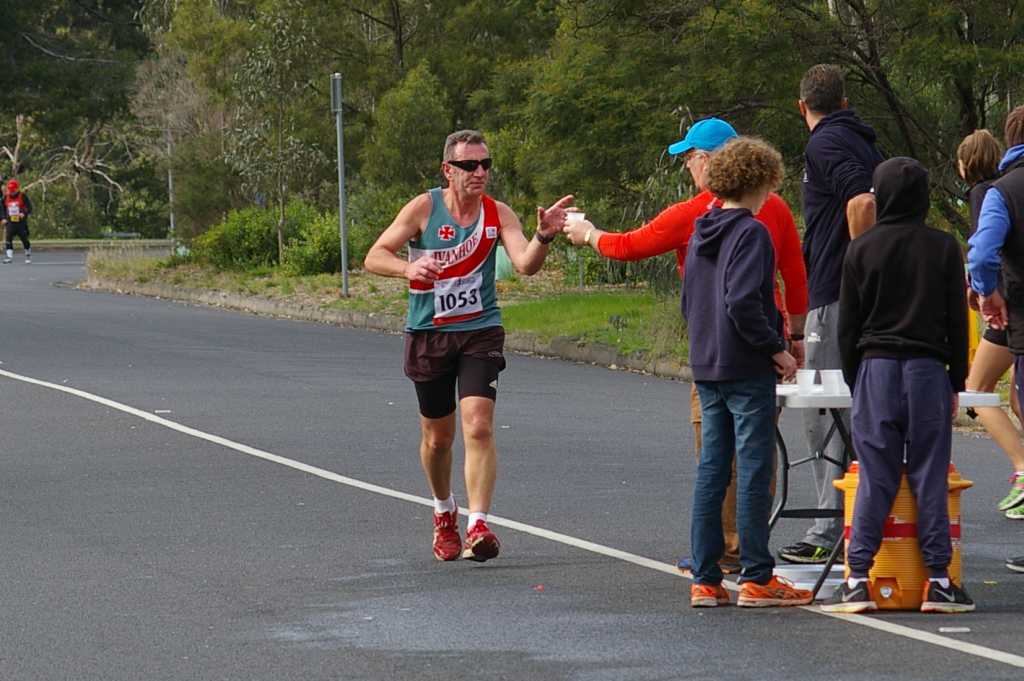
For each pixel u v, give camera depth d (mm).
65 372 45844
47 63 164500
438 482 23438
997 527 26141
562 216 22500
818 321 23422
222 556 23438
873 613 20188
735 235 19938
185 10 112688
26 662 17938
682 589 21422
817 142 23156
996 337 27203
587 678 17188
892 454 20156
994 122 63500
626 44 64000
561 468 31172
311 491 28625
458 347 23312
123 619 19828
